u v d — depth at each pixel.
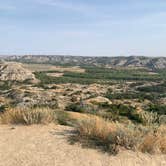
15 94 78.88
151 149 6.15
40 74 195.88
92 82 176.62
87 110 26.03
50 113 8.90
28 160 5.44
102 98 71.75
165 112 33.50
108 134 6.57
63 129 7.71
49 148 6.11
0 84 142.00
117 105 34.41
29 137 6.89
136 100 85.31
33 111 8.53
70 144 6.38
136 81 191.88
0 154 5.72
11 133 7.25
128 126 6.65
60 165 5.25
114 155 5.81
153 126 7.08
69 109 26.44
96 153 5.89
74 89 124.88
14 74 162.00
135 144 6.18
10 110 8.93
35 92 86.62
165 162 5.68
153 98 96.06
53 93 93.06
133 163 5.52
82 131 7.04
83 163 5.38
